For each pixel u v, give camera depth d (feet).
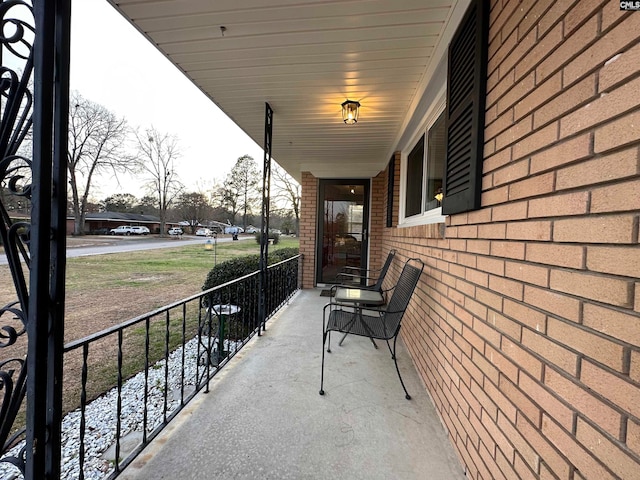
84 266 35.19
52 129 3.13
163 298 20.31
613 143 2.25
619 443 2.12
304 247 18.76
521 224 3.40
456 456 4.89
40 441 3.09
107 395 8.37
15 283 3.15
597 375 2.33
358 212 18.44
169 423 5.54
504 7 3.95
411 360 8.49
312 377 7.36
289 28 6.05
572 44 2.69
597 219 2.38
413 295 8.79
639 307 2.02
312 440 5.16
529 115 3.32
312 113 10.19
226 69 7.54
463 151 5.04
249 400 6.32
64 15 3.22
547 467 2.82
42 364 3.10
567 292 2.66
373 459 4.78
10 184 3.16
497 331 3.84
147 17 5.78
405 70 7.44
